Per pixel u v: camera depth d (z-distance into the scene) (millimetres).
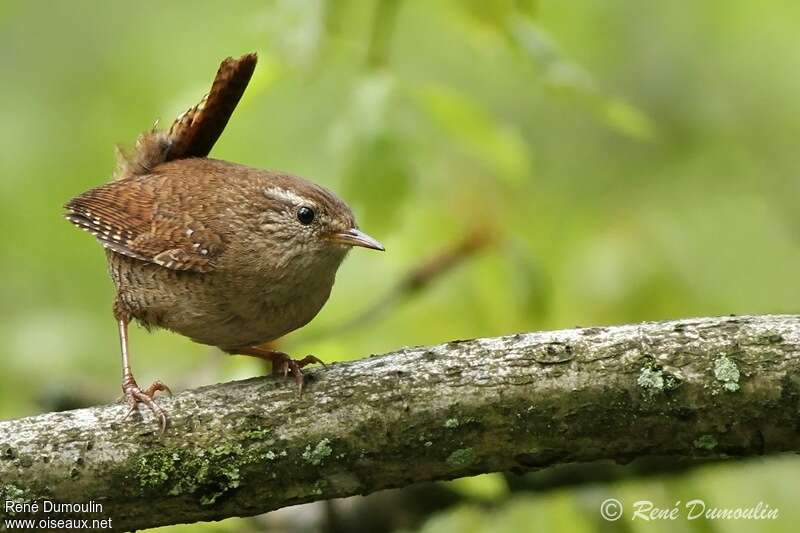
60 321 14016
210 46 14961
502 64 14688
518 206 13164
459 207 12242
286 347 10914
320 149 13836
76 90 14984
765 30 14430
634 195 14078
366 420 8055
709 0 14531
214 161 10219
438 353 8211
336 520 10562
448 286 12008
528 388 7980
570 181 14398
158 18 15258
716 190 13969
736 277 12672
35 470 8039
